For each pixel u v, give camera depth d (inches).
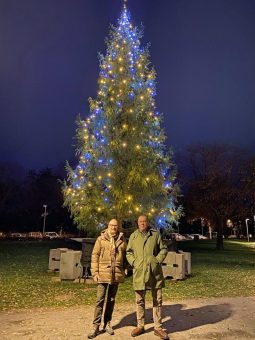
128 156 635.5
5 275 537.0
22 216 2738.7
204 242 2082.9
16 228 2706.7
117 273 258.1
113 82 663.1
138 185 626.2
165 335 241.3
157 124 673.6
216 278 560.7
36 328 267.1
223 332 258.7
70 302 367.2
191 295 413.1
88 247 490.0
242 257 1039.6
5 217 2682.1
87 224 637.3
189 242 2052.2
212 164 1461.6
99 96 681.6
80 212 633.6
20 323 282.7
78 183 640.4
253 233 3196.4
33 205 2755.9
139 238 261.1
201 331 260.4
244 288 471.5
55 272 573.6
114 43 681.0
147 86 678.5
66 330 261.6
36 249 1069.1
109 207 629.3
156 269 253.8
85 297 392.2
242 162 1473.9
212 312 321.4
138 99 657.6
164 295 410.9
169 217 659.4
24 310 331.3
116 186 621.0
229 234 3289.9
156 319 251.6
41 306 348.5
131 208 615.2
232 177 1482.5
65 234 2578.7
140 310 255.1
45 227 2731.3
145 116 660.1
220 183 1462.8
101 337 244.7
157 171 649.0
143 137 650.8
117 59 666.2
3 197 2513.5
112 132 650.8
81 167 648.4
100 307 252.8
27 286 451.5
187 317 301.7
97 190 634.2
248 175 1459.2
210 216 1512.1
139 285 250.2
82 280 480.7
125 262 270.5
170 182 673.0
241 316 307.1
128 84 660.1
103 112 662.5
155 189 636.7
